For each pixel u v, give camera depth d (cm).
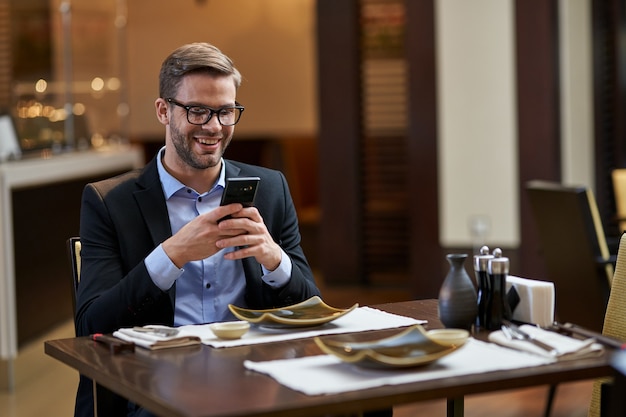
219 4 1145
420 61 773
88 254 280
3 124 589
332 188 857
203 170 287
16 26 623
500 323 241
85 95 689
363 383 190
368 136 843
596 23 746
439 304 240
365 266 857
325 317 252
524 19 712
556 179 714
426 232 780
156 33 1160
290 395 185
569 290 483
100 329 262
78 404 268
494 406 484
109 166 700
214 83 275
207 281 283
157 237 280
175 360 217
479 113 751
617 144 750
